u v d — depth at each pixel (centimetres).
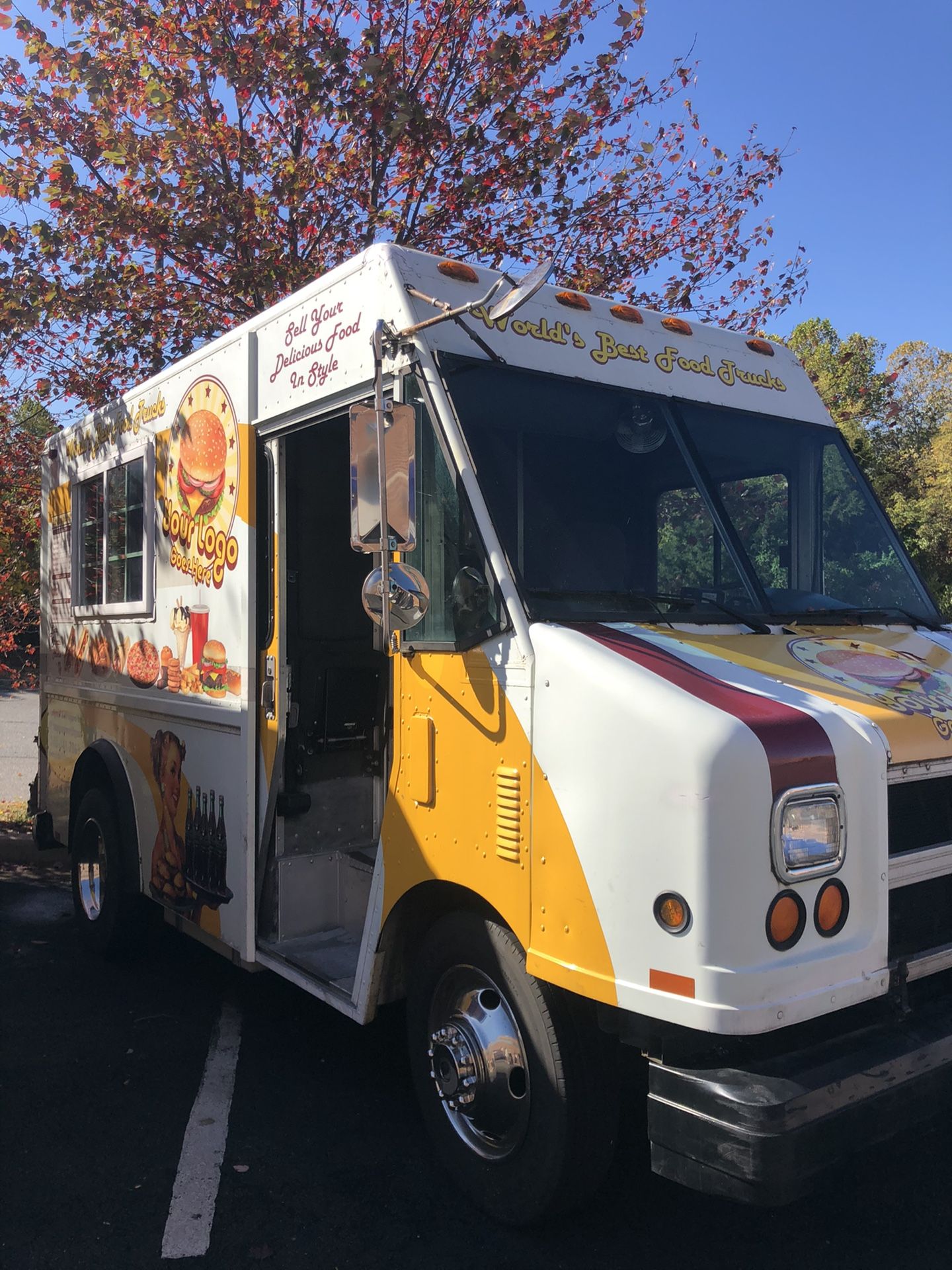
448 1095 332
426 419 345
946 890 302
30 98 744
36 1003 535
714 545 380
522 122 763
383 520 311
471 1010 331
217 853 475
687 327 432
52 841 711
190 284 813
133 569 576
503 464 341
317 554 467
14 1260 312
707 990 247
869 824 273
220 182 759
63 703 689
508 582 312
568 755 283
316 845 462
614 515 359
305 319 415
